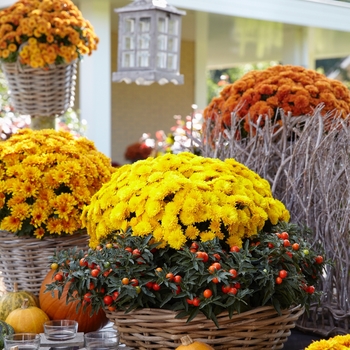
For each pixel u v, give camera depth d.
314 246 2.95
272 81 3.64
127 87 10.86
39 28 4.38
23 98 4.50
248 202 2.39
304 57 9.41
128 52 4.91
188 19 8.70
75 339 2.46
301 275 2.34
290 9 8.62
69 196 2.91
